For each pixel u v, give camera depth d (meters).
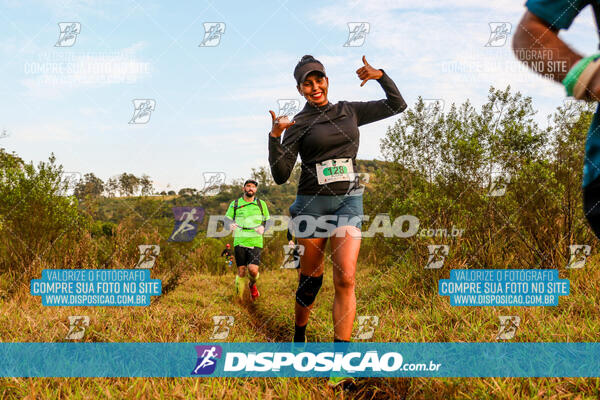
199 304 4.76
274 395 2.19
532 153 4.44
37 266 5.13
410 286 4.31
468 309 3.35
